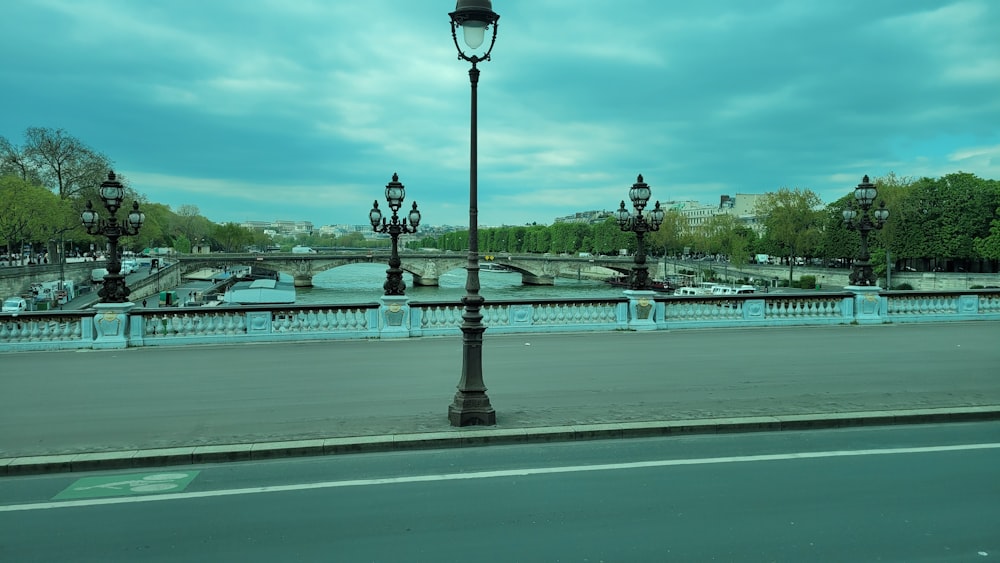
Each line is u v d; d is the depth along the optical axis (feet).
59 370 54.85
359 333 73.36
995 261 286.66
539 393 43.45
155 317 70.44
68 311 67.92
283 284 251.80
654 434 34.78
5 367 56.59
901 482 27.66
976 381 46.60
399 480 28.40
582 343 68.28
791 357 57.98
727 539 22.48
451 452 32.30
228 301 183.62
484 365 54.80
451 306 76.23
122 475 29.55
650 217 81.20
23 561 21.34
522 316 77.30
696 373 50.34
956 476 28.35
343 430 34.81
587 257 401.90
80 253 424.05
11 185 252.21
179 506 25.79
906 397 41.39
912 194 262.88
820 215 286.66
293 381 48.93
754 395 42.34
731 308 82.64
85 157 307.37
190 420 37.45
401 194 77.20
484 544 22.29
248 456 31.48
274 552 21.88
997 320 88.22
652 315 79.10
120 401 42.63
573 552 21.65
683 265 394.52
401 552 21.77
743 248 339.77
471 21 35.17
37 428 35.99
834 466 29.66
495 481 28.14
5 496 27.09
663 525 23.62
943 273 255.29
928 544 22.08
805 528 23.31
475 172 36.29
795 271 320.91
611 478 28.35
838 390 43.70
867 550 21.66
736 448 32.48
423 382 48.26
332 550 21.97
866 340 69.36
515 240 613.11
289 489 27.48
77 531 23.58
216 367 55.62
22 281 243.19
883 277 270.26
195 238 566.36
